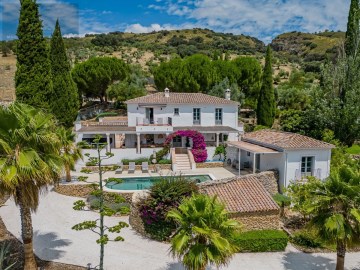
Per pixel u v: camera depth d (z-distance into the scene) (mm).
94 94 66312
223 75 59000
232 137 40000
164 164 35219
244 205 19609
